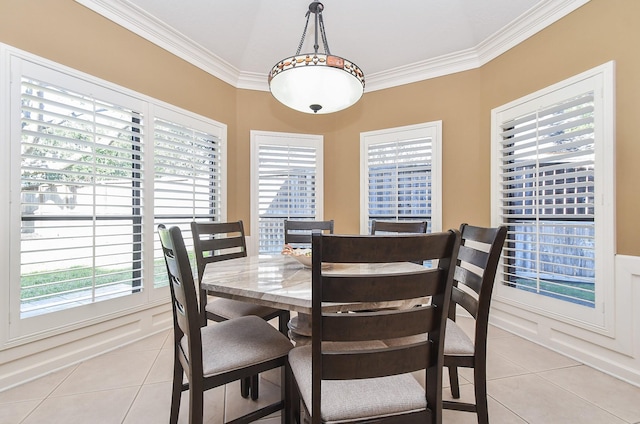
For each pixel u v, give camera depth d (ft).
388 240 2.68
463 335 4.58
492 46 9.05
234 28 9.18
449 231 2.90
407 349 2.94
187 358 3.84
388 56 10.28
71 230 6.57
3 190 5.63
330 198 12.47
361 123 11.87
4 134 5.64
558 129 7.27
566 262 7.05
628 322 5.94
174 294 4.11
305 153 12.25
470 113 9.88
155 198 8.44
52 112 6.28
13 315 5.74
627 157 6.02
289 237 8.38
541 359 6.82
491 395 5.47
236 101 11.43
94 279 6.92
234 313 5.95
